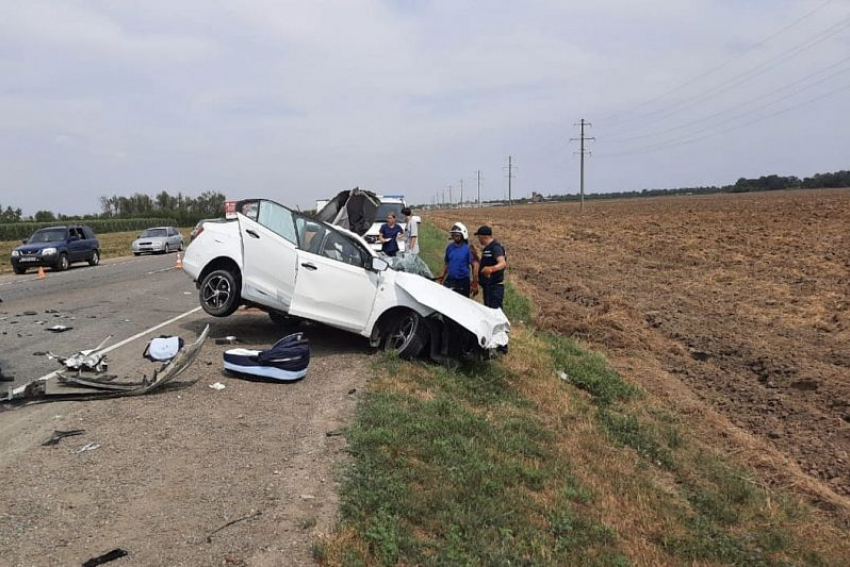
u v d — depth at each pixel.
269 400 6.61
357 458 5.10
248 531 3.93
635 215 59.41
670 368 10.91
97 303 13.66
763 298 16.42
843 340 12.16
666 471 7.00
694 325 13.61
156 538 3.82
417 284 8.73
